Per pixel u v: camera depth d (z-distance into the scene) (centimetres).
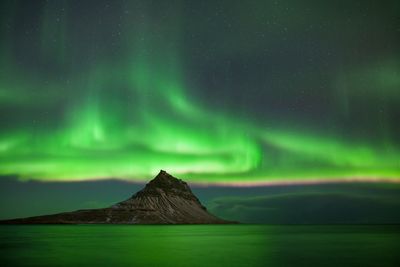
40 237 15088
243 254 7569
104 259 6625
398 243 11200
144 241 12494
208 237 15612
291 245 10419
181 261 6278
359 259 6569
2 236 15925
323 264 5853
